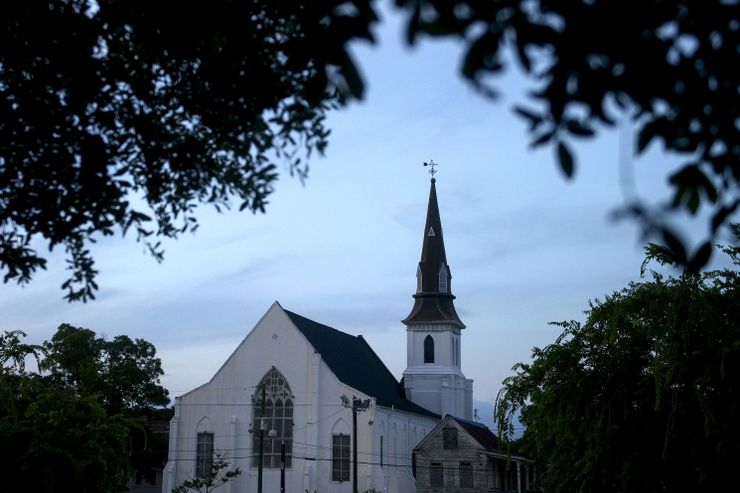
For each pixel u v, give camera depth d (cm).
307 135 1303
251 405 7850
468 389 10256
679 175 650
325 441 7650
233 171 1340
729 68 606
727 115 625
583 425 2789
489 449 7475
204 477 7388
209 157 1323
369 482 7425
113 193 1235
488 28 577
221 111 1254
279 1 1124
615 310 2633
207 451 7881
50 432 2917
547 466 3106
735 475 2500
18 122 1195
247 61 1161
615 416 2758
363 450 7525
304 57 679
